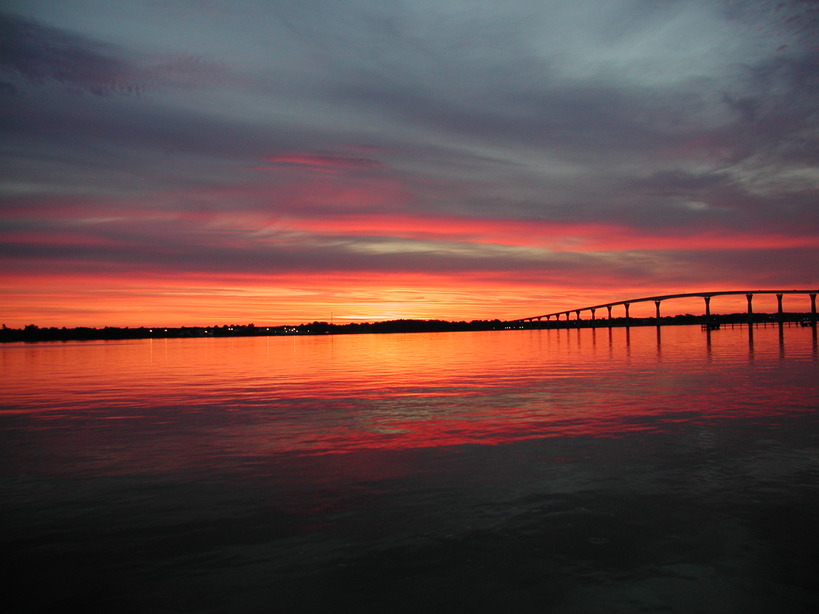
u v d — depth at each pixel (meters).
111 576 8.68
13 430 20.53
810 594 7.84
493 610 7.54
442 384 33.97
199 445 17.58
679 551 9.13
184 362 66.12
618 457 14.89
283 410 24.33
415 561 8.95
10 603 7.93
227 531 10.34
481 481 13.05
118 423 21.77
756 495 11.66
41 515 11.34
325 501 11.89
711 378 34.12
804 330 179.50
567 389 29.97
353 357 71.50
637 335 175.38
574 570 8.56
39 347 158.12
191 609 7.71
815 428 18.03
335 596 7.96
